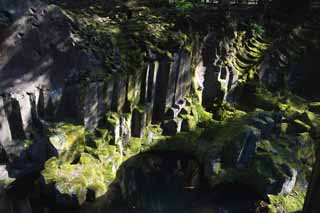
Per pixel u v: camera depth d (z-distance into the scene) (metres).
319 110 19.59
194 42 19.14
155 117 19.00
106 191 14.94
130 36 18.67
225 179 16.33
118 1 22.28
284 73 21.55
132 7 21.80
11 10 14.22
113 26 19.38
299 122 18.00
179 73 18.58
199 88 20.12
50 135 15.21
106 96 16.61
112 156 16.12
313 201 3.42
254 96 20.42
